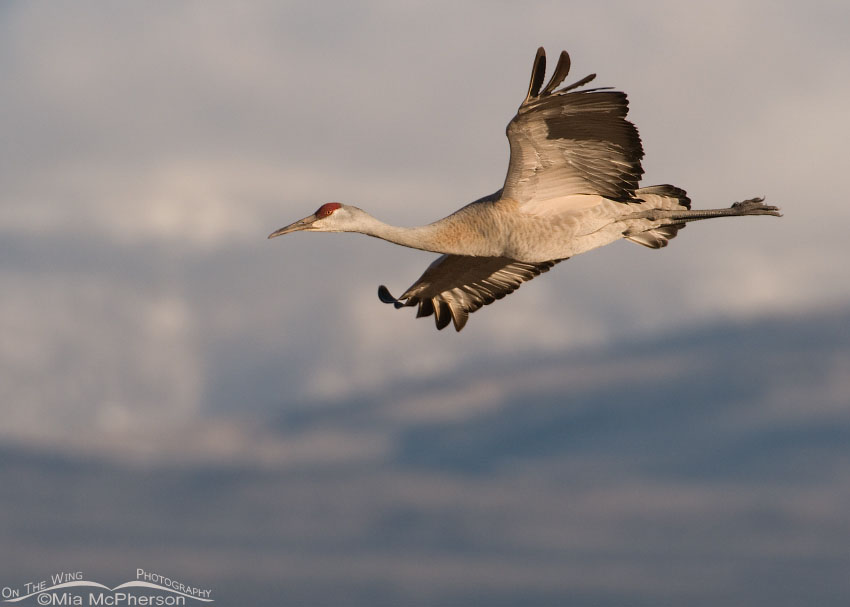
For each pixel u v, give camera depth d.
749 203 15.12
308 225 15.33
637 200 14.98
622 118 14.20
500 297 17.19
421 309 17.45
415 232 15.12
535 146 14.45
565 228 14.88
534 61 13.76
